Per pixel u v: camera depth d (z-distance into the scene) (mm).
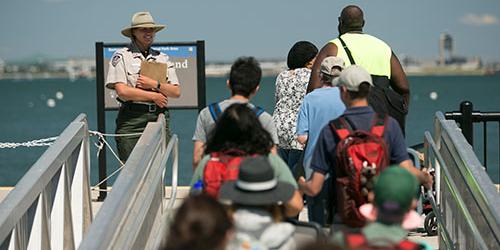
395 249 9969
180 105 26078
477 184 13664
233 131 12523
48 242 16219
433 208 18188
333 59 15719
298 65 18938
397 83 16984
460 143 15758
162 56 21547
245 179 11047
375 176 12727
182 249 8664
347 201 12906
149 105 21281
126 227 13891
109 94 25875
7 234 13078
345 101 13703
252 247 10781
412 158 16359
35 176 14914
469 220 14164
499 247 12461
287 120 18734
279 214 11305
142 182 15797
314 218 14711
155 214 17219
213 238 8695
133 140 21375
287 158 19188
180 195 25266
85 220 19438
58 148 16531
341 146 13047
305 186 13625
